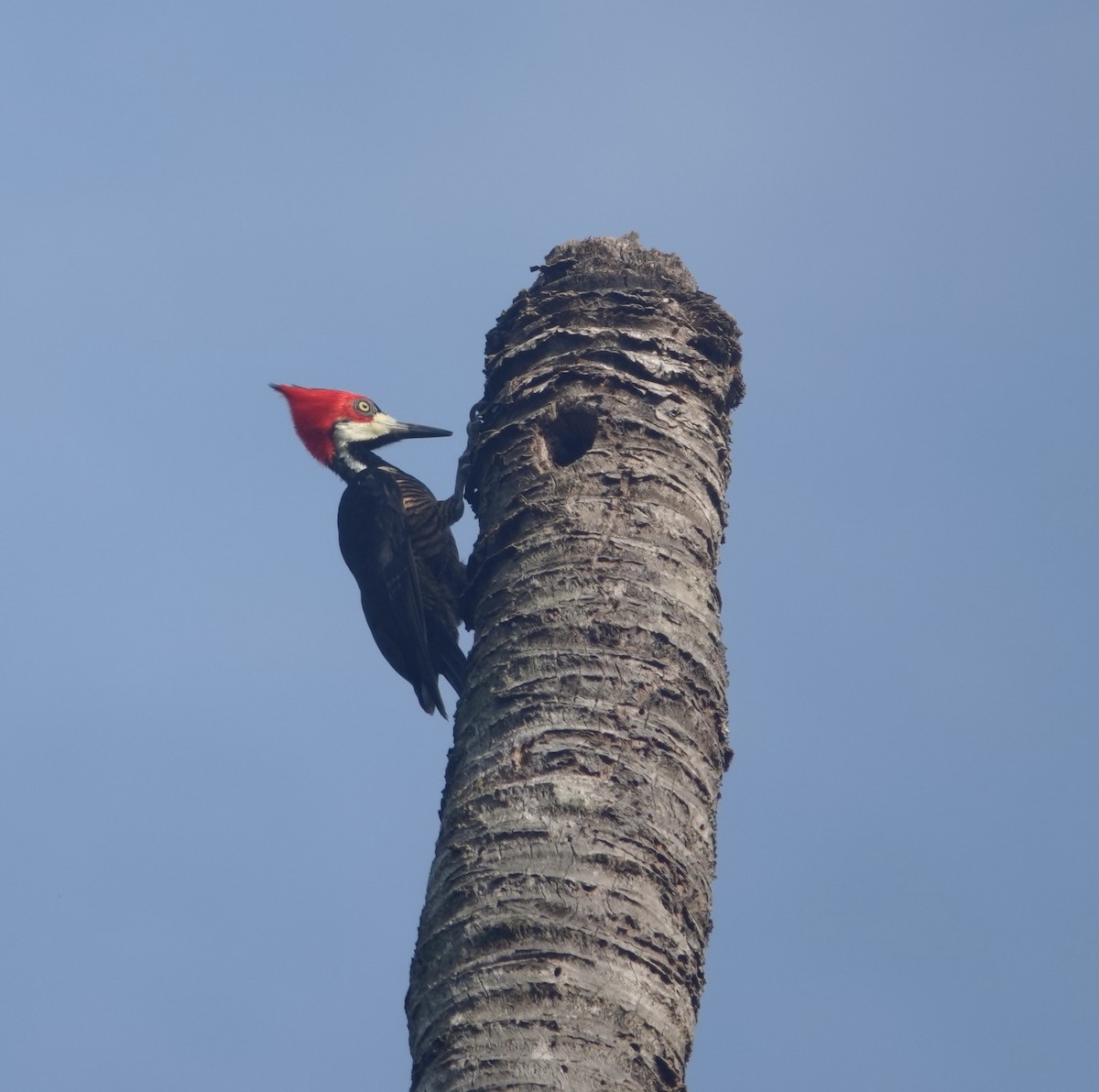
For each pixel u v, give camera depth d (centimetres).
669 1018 914
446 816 1024
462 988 905
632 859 960
